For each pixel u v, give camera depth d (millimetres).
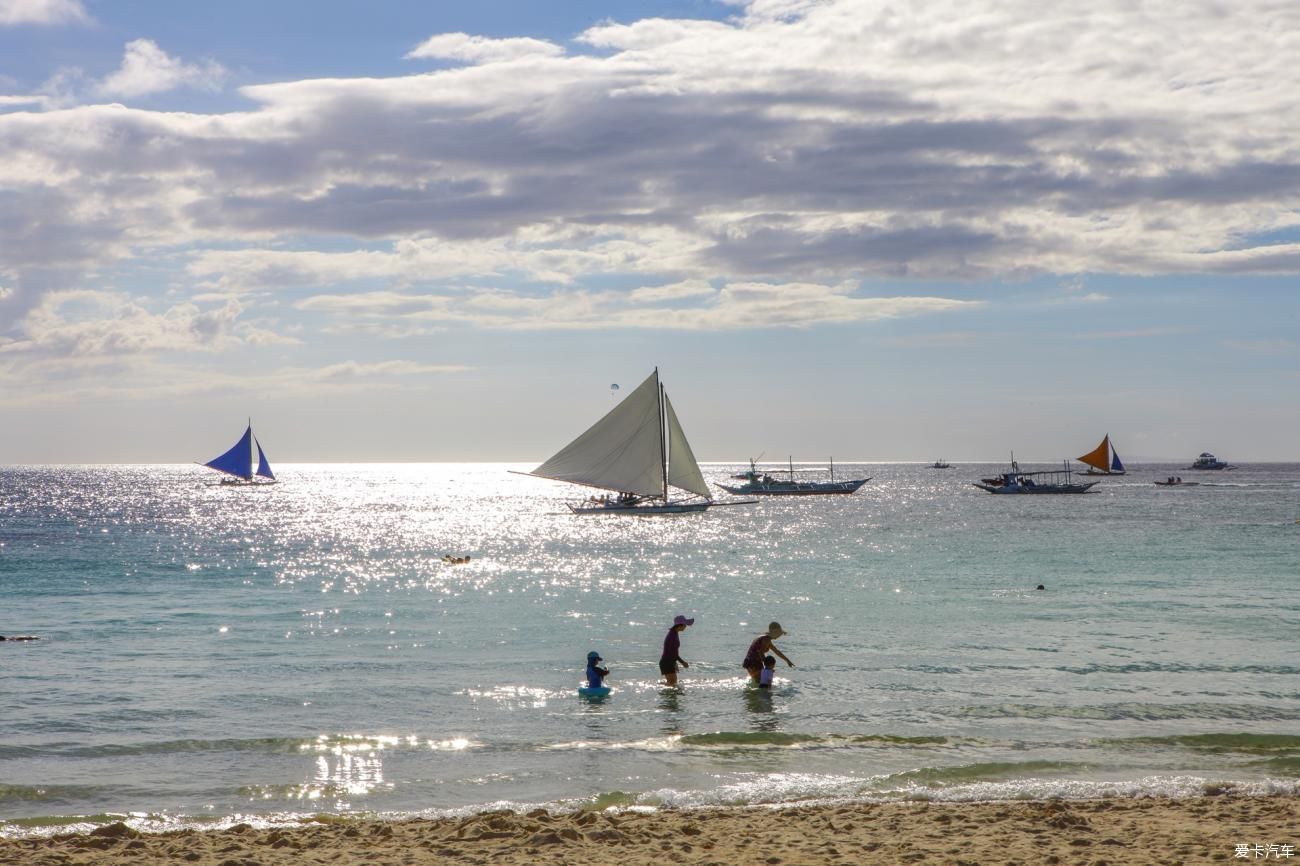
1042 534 85625
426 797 15539
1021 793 15289
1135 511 126000
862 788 15727
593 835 12977
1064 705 21469
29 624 36031
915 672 25250
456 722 20359
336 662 27609
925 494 190625
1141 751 17859
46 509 143500
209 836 13242
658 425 102125
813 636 31422
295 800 15438
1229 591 43469
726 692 23062
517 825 13414
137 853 12406
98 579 53938
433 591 47625
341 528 106562
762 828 13406
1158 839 12586
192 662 27766
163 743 18797
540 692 23297
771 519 114562
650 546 78062
